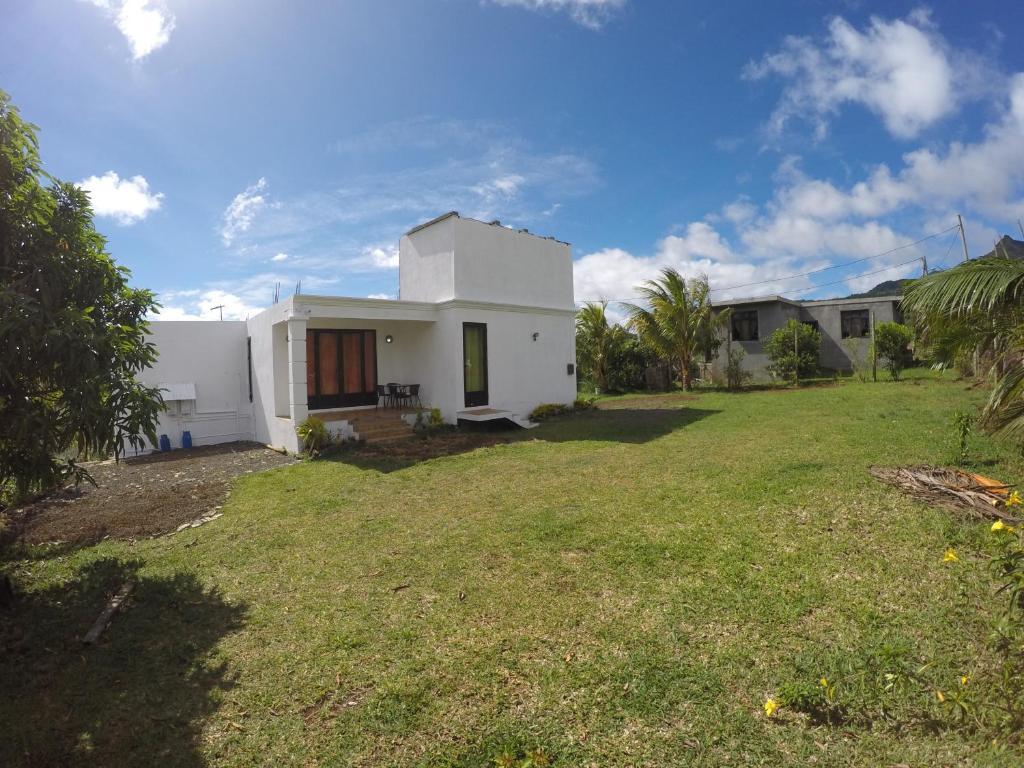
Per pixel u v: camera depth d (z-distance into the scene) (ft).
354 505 24.82
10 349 13.08
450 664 12.03
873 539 16.79
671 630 12.79
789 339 77.92
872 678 10.61
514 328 50.34
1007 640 9.77
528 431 43.57
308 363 45.39
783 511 19.70
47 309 13.92
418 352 47.83
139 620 14.66
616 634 12.78
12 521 24.44
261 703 11.14
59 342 13.37
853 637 12.02
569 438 39.37
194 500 27.25
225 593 16.19
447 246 45.39
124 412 16.43
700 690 10.75
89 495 29.48
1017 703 9.13
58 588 16.79
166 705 11.17
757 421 41.63
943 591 13.60
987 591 13.33
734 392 70.28
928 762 8.84
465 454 34.73
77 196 15.93
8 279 14.49
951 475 22.36
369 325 48.42
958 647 11.43
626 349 82.53
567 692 10.93
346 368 47.47
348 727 10.34
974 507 18.40
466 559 17.71
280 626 14.10
